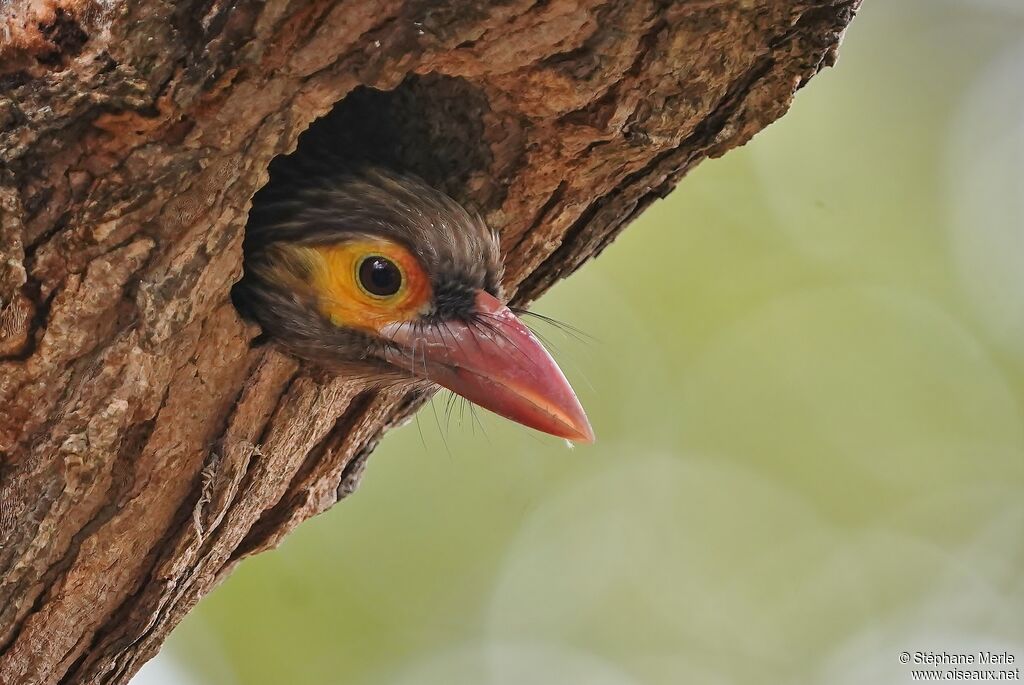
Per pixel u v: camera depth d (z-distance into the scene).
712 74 6.71
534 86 6.68
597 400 14.10
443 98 7.47
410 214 7.89
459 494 14.05
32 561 6.65
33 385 6.36
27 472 6.48
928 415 14.04
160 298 6.35
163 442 6.68
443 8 6.08
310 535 13.45
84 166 6.14
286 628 12.93
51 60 6.05
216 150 6.22
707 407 14.15
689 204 14.12
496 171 7.65
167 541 6.99
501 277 8.17
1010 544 14.19
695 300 13.98
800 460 14.23
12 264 6.14
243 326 6.71
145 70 5.98
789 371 14.04
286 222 8.00
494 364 7.93
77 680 7.46
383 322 7.94
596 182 7.49
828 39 6.64
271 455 7.20
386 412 8.27
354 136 8.05
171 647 12.48
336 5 5.95
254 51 5.98
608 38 6.38
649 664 14.09
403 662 13.16
